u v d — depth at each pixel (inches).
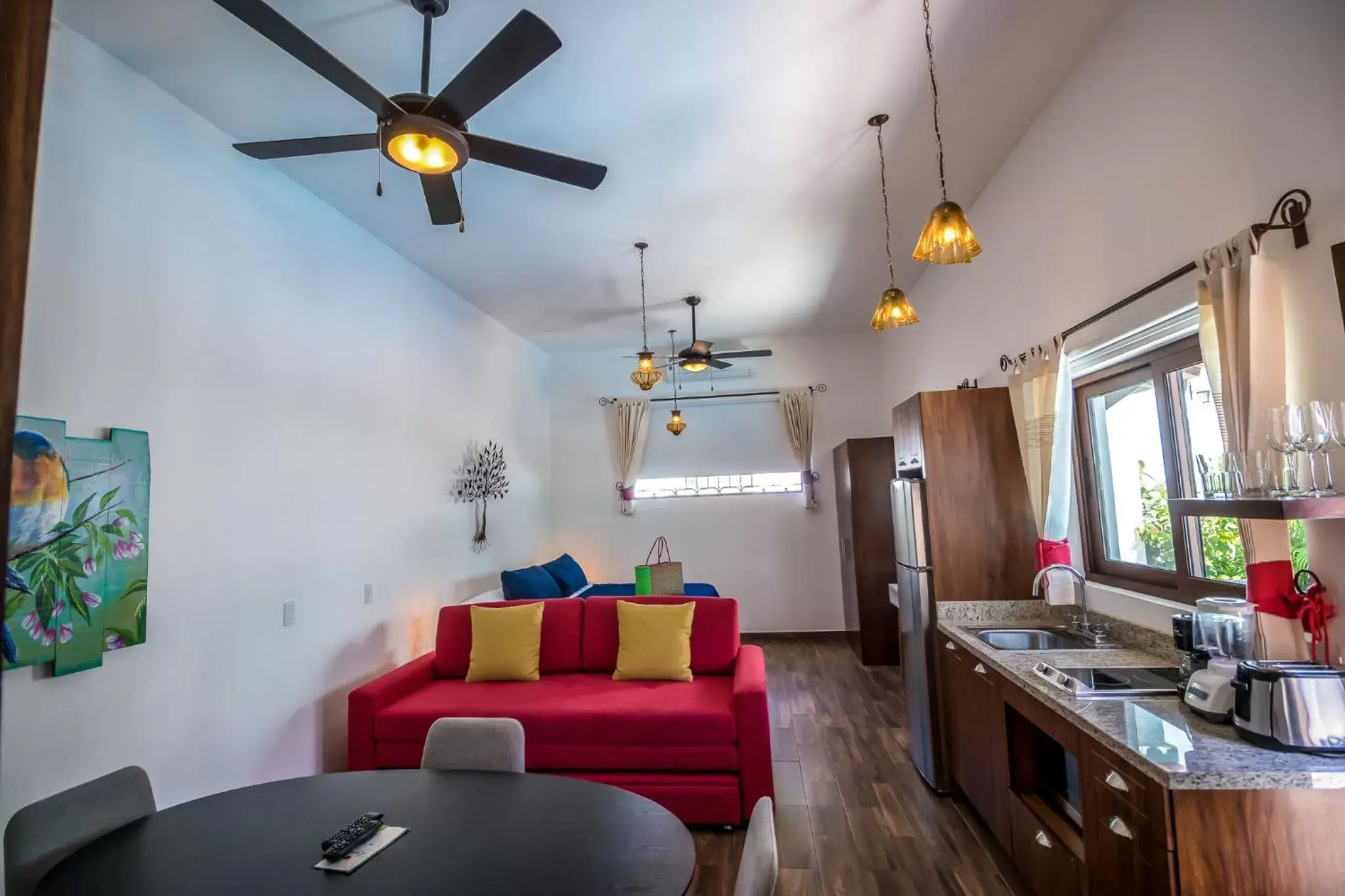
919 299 209.3
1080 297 107.9
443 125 79.3
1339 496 58.6
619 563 279.9
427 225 152.3
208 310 108.8
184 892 52.5
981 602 127.6
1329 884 55.9
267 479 120.5
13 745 77.9
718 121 114.4
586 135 117.4
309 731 128.4
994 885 95.0
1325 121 63.8
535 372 275.3
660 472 282.2
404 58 96.3
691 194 141.1
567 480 286.5
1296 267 67.5
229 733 109.3
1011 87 109.7
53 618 81.6
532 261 177.5
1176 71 83.7
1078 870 74.4
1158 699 77.2
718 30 92.2
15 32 23.5
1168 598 95.5
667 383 283.4
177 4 84.4
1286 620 70.0
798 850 106.0
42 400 83.0
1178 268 84.4
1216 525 88.5
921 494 132.2
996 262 141.4
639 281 196.2
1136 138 91.9
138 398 95.8
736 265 184.7
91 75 91.0
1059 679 85.0
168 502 100.0
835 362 275.1
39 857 60.9
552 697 131.6
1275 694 61.6
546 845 58.7
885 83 106.1
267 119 110.2
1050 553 119.0
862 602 224.5
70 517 84.4
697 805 117.4
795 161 129.2
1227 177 75.8
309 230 134.7
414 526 172.4
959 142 125.5
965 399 132.6
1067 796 87.7
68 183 87.5
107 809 67.2
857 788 128.1
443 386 191.8
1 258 22.2
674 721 119.8
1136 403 106.5
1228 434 74.1
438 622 154.8
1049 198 116.2
